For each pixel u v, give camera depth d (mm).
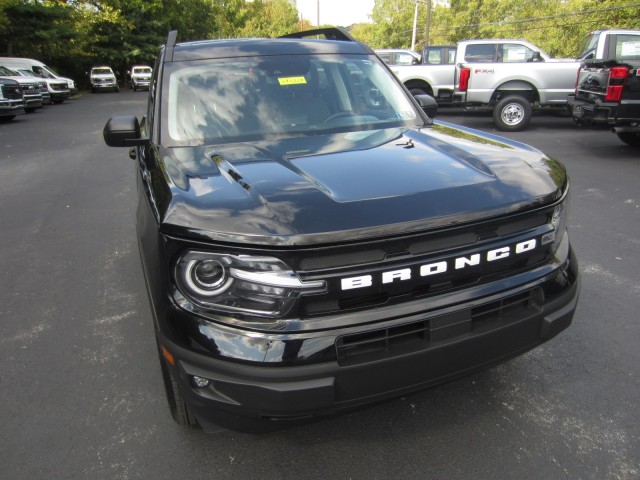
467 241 1997
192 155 2664
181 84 3230
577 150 9336
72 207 6617
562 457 2338
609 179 7137
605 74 7941
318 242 1780
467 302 2027
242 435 2541
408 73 13836
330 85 3445
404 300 1951
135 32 42531
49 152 10883
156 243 2008
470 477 2250
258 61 3465
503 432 2502
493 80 11805
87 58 39469
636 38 10297
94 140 12508
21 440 2553
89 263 4758
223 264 1818
